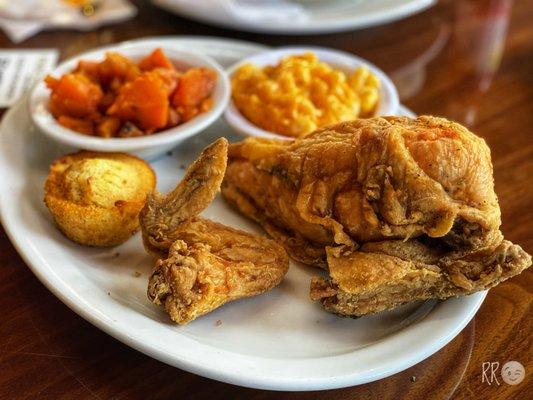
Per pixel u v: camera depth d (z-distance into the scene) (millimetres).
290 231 278
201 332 234
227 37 431
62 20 430
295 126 312
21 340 233
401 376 226
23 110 331
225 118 326
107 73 315
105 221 263
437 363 231
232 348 227
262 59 360
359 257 234
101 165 276
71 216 260
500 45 418
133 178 282
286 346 232
